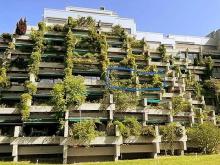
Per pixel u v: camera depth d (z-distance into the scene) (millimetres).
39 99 64750
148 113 65125
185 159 47438
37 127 61062
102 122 61188
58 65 70125
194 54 95125
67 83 60438
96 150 53844
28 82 63531
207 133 60406
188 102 70250
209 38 100625
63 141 52375
